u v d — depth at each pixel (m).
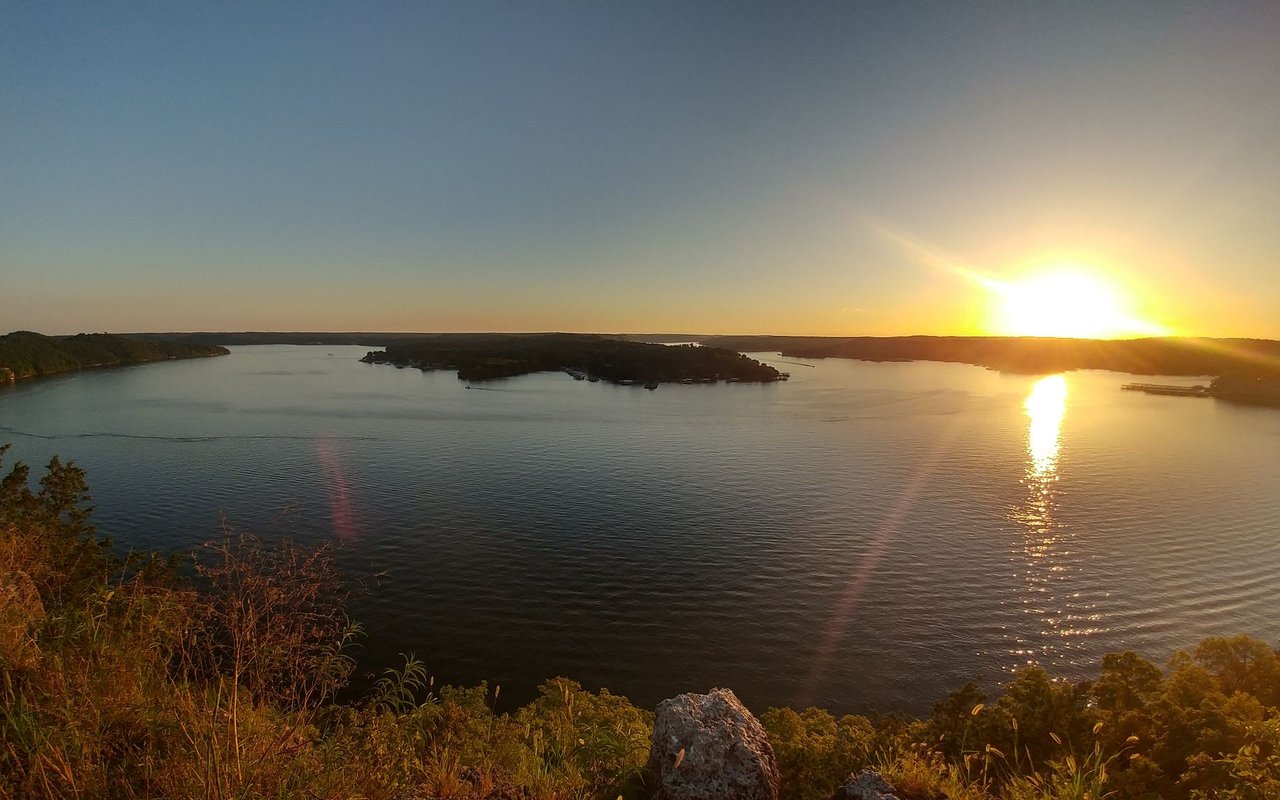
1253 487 72.19
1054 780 5.05
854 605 42.41
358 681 31.73
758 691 33.38
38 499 18.16
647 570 47.28
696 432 106.94
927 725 14.52
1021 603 43.06
